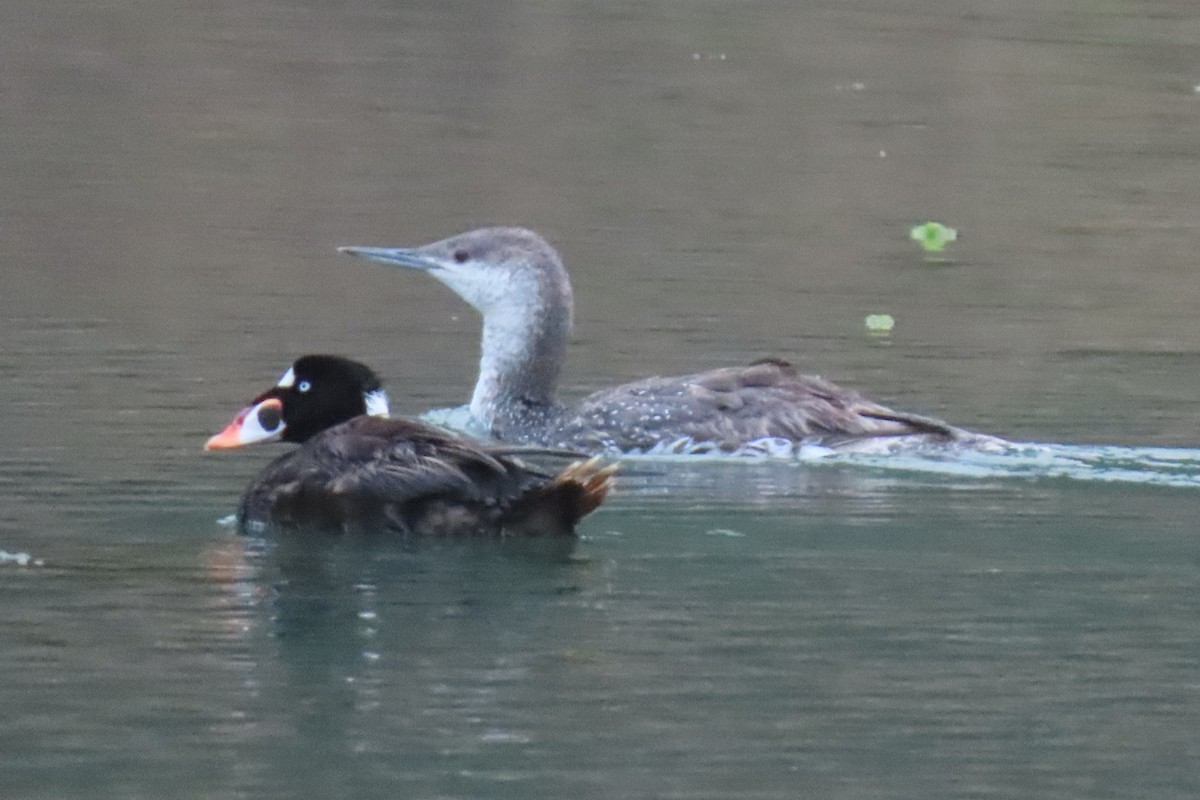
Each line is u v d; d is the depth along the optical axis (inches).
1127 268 929.5
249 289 852.6
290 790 371.9
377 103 1182.9
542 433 678.5
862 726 408.8
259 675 428.5
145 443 620.7
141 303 819.4
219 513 554.3
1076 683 433.1
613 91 1218.6
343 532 534.9
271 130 1127.6
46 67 1219.2
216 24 1317.7
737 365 753.0
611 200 1020.5
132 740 394.6
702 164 1090.1
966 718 414.6
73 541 522.9
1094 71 1266.0
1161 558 518.9
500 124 1152.2
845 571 506.9
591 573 502.3
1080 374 745.6
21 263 877.2
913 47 1305.4
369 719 405.4
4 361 719.7
